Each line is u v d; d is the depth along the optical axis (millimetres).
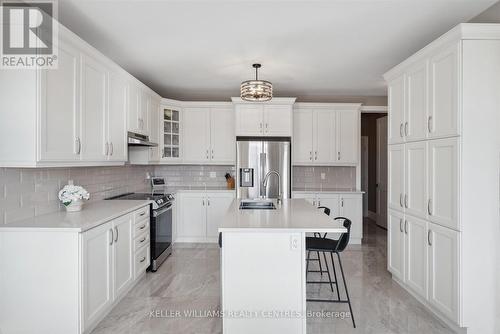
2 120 1998
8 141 1994
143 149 4156
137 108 3705
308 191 4934
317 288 3127
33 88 1976
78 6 2318
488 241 2180
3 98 1987
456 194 2209
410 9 2381
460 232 2182
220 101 5387
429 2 2279
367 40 2975
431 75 2484
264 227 2104
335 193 4887
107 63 2904
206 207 4895
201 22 2594
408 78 2834
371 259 4086
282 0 2250
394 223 3145
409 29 2732
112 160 3039
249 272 2133
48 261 2053
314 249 2562
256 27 2693
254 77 4266
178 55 3387
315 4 2305
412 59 2721
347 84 4637
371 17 2514
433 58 2453
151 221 3545
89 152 2613
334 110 5109
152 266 3561
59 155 2203
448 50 2279
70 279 2059
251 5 2318
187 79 4359
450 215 2283
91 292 2217
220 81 4473
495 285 2186
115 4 2293
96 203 3213
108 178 3688
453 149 2238
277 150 4723
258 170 4727
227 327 2129
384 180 6078
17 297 2061
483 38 2150
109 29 2725
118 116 3174
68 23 2602
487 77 2162
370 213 7133
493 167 2176
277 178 4730
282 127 4848
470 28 2119
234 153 5035
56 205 2686
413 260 2787
